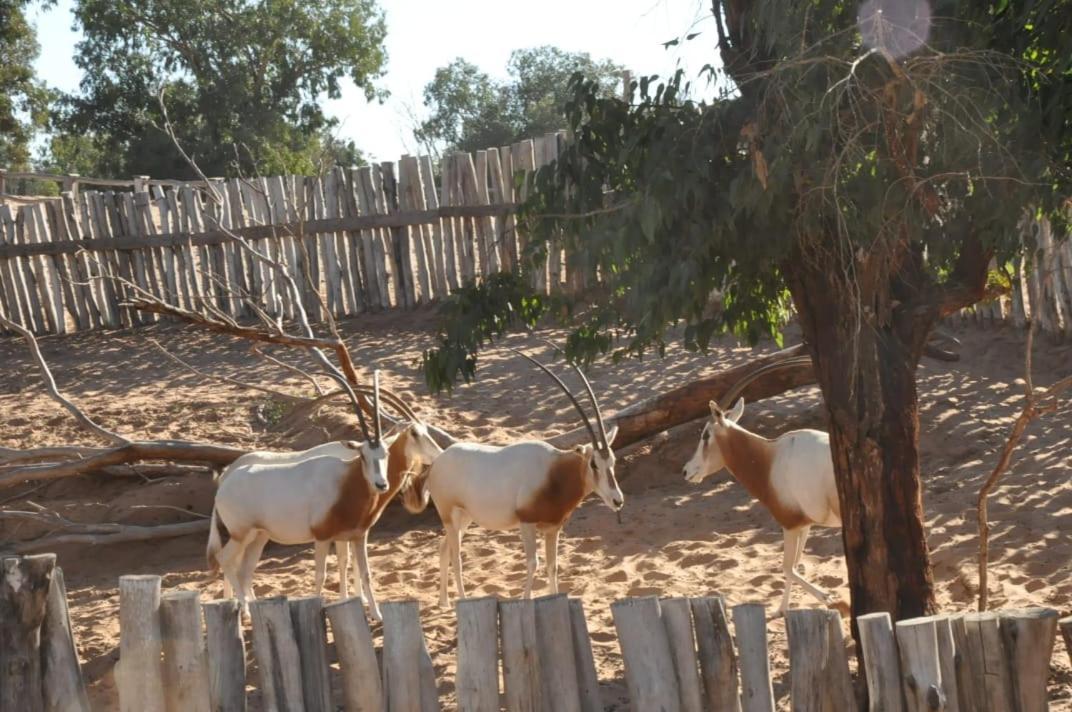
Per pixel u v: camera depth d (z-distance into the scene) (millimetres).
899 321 5062
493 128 32906
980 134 4199
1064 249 10688
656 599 4094
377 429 7086
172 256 15172
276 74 34531
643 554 8203
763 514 8844
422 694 4219
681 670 4086
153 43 33625
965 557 7266
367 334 13734
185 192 15000
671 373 11578
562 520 7289
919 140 4520
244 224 14750
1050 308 10961
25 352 14828
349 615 4238
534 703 4117
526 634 4113
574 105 4969
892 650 3943
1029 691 3861
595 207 4992
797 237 4719
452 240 13938
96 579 9047
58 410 12242
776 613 6742
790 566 6855
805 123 4055
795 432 6965
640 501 9492
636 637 4082
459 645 4168
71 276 15547
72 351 14609
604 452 7020
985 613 4039
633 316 4980
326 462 7234
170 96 33875
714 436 7152
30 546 9336
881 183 4355
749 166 4258
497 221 13492
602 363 12023
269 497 7191
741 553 8008
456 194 13844
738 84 4402
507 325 5707
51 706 4230
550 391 11461
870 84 4219
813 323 5098
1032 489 8375
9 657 4125
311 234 14602
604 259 4867
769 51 4660
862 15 4164
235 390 12273
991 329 11570
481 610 4152
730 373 9500
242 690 4277
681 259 4559
